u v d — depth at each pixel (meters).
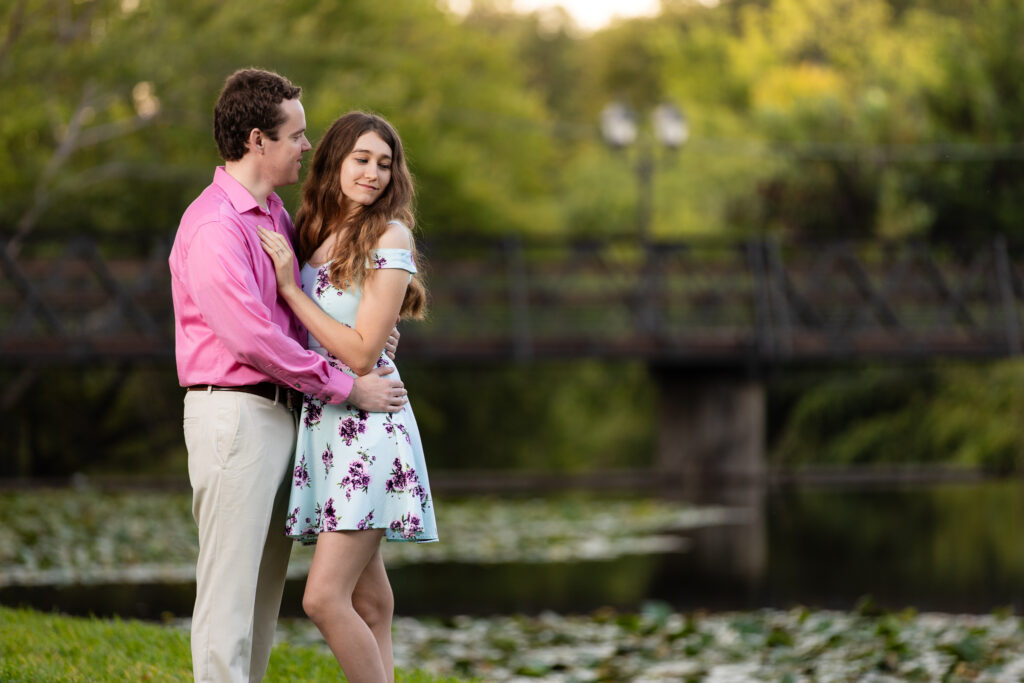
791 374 29.00
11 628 5.54
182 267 3.67
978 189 29.28
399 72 27.66
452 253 27.59
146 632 5.71
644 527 15.91
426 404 28.81
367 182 3.84
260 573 3.87
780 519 17.03
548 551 13.57
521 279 21.98
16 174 19.09
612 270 23.61
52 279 18.95
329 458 3.72
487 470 29.27
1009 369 26.61
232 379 3.63
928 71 30.48
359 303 3.78
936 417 27.45
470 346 21.23
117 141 21.31
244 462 3.62
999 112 29.64
